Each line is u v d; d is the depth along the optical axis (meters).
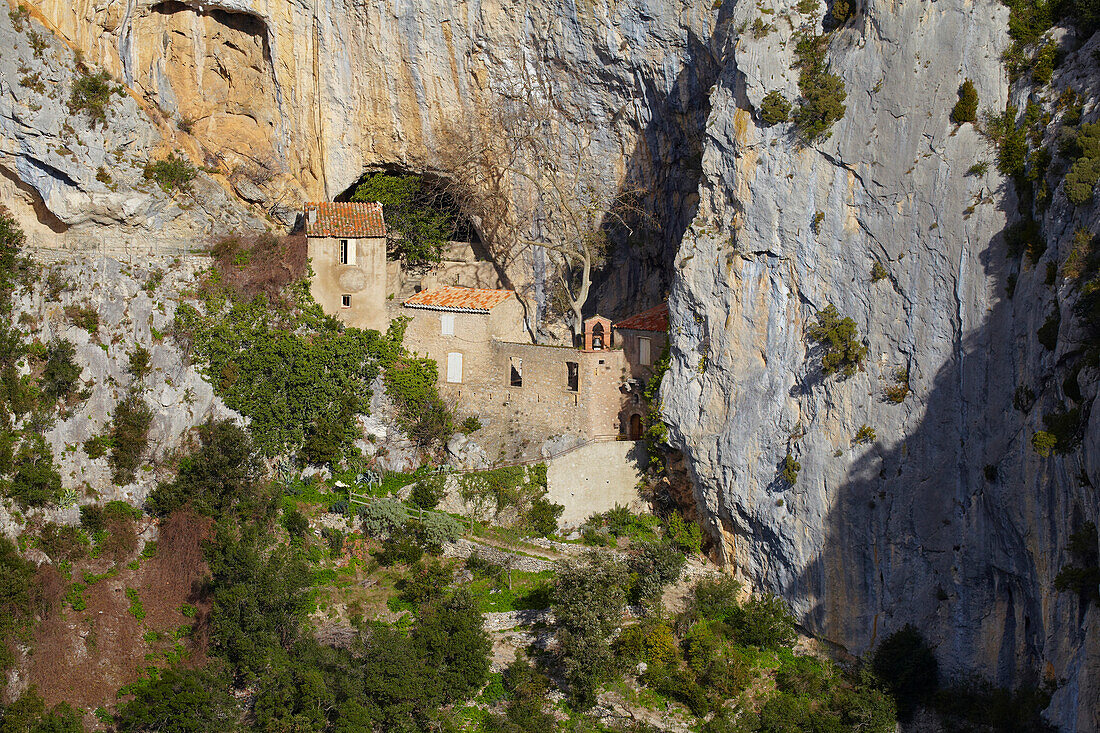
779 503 53.91
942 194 49.72
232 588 51.69
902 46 51.16
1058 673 43.97
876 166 51.47
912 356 50.41
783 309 53.94
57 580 53.84
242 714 49.84
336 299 62.53
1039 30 49.09
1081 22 47.91
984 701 48.41
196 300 60.78
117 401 58.47
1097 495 40.22
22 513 55.56
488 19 61.28
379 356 62.09
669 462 58.28
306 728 47.59
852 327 51.78
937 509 49.84
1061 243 45.12
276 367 60.56
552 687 51.50
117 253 60.81
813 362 53.12
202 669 50.66
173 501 56.62
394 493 59.72
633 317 61.12
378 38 62.91
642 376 59.81
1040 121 48.00
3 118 58.00
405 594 54.50
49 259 59.84
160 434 58.72
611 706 50.81
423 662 50.41
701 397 55.84
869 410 51.44
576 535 58.16
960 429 49.12
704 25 57.66
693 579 55.88
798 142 53.41
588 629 50.88
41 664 51.84
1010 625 48.75
